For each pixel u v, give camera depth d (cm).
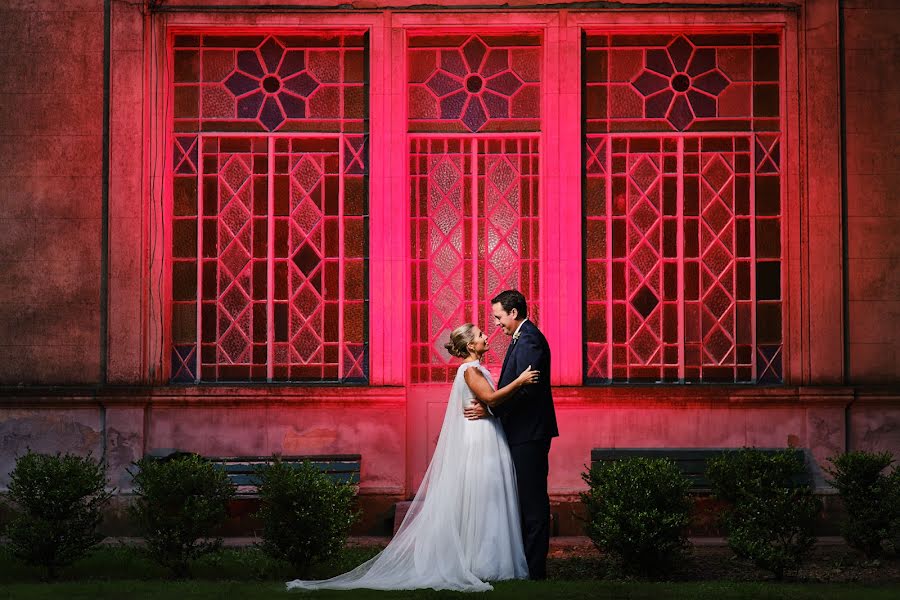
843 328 980
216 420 972
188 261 992
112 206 977
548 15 986
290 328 992
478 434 748
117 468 963
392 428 973
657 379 988
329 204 997
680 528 773
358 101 1000
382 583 718
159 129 984
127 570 797
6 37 982
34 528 766
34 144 981
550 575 791
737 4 986
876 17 988
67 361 976
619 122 998
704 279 992
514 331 776
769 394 968
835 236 981
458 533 738
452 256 1002
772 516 775
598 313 990
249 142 999
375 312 979
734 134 997
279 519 755
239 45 1002
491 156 1002
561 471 970
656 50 1002
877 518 829
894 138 984
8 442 969
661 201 995
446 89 1004
